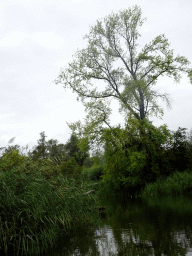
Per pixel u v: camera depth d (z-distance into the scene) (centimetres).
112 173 1579
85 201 791
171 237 473
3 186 504
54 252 450
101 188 1662
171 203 923
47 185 621
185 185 1195
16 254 450
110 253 416
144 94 2048
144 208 873
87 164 3234
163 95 2070
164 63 1930
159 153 1542
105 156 1658
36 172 676
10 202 495
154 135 1550
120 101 2062
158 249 412
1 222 465
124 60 2266
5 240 451
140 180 1491
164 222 608
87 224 679
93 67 2175
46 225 542
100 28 2253
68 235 568
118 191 1648
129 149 1591
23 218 502
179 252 389
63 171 834
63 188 681
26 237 496
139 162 1484
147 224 606
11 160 684
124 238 499
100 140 1716
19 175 603
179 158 1581
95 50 2172
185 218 631
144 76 2141
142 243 453
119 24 2267
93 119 1830
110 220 707
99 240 504
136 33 2247
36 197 555
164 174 1509
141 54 2072
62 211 607
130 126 1609
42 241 475
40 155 862
